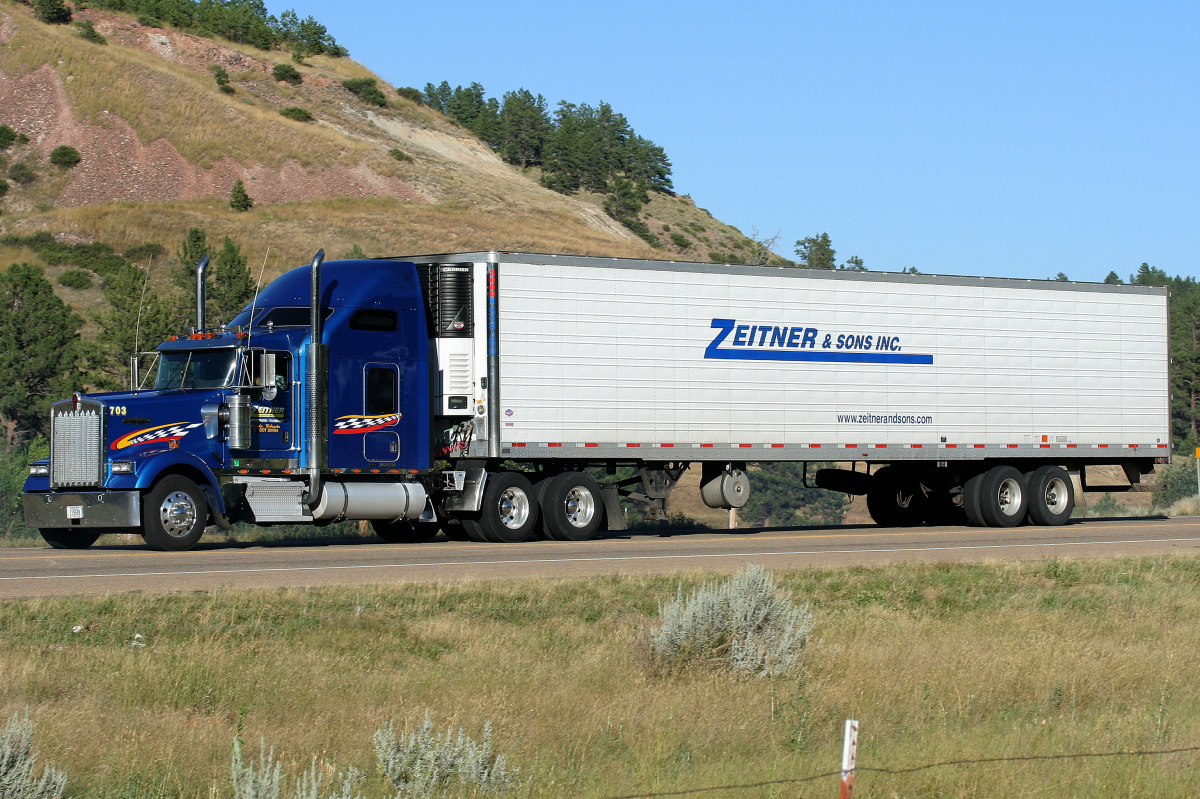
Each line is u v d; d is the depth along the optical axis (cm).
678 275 3297
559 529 3148
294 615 1841
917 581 2409
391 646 1694
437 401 3084
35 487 2706
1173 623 2097
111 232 11575
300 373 2867
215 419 2747
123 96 15250
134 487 2644
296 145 15775
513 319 3084
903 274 3659
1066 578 2523
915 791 1086
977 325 3775
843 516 11988
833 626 1906
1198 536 3544
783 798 1048
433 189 15988
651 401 3247
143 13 19100
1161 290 4100
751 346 3400
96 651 1558
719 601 1641
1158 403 4088
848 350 3556
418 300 3052
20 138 14175
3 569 2298
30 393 7612
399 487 2991
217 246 11694
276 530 4100
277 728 1250
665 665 1573
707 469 3472
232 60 18775
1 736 1054
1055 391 3897
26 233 11338
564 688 1427
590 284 3180
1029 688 1537
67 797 1038
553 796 1044
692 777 1107
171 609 1823
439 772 1073
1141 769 1143
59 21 17388
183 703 1353
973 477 3875
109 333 7312
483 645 1702
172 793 1051
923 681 1519
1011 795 1085
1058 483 3934
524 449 3089
